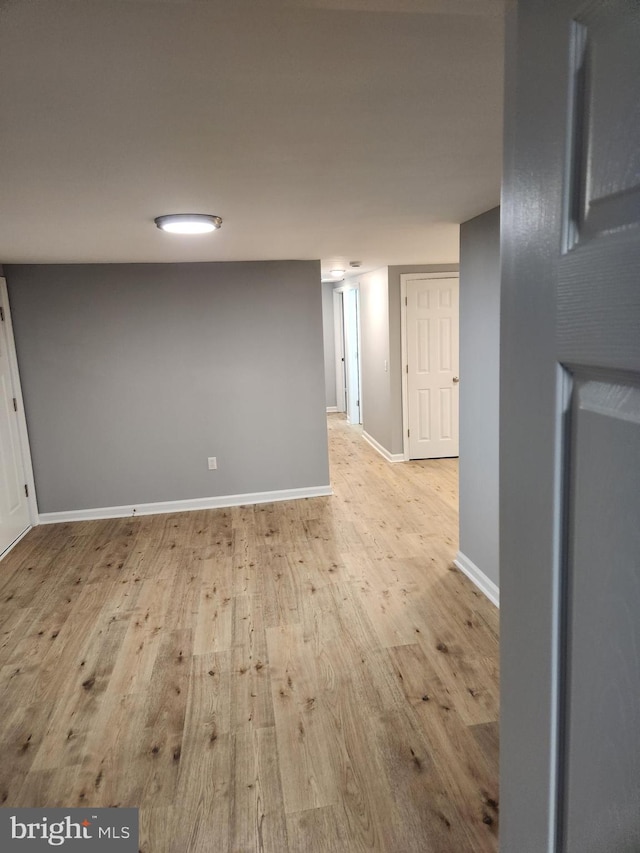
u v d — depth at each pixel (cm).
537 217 60
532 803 70
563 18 53
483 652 262
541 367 61
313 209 250
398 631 282
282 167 184
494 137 161
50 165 173
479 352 308
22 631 294
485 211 279
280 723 221
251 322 466
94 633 290
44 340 439
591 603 54
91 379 450
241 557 379
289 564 366
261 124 146
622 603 49
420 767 197
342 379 915
